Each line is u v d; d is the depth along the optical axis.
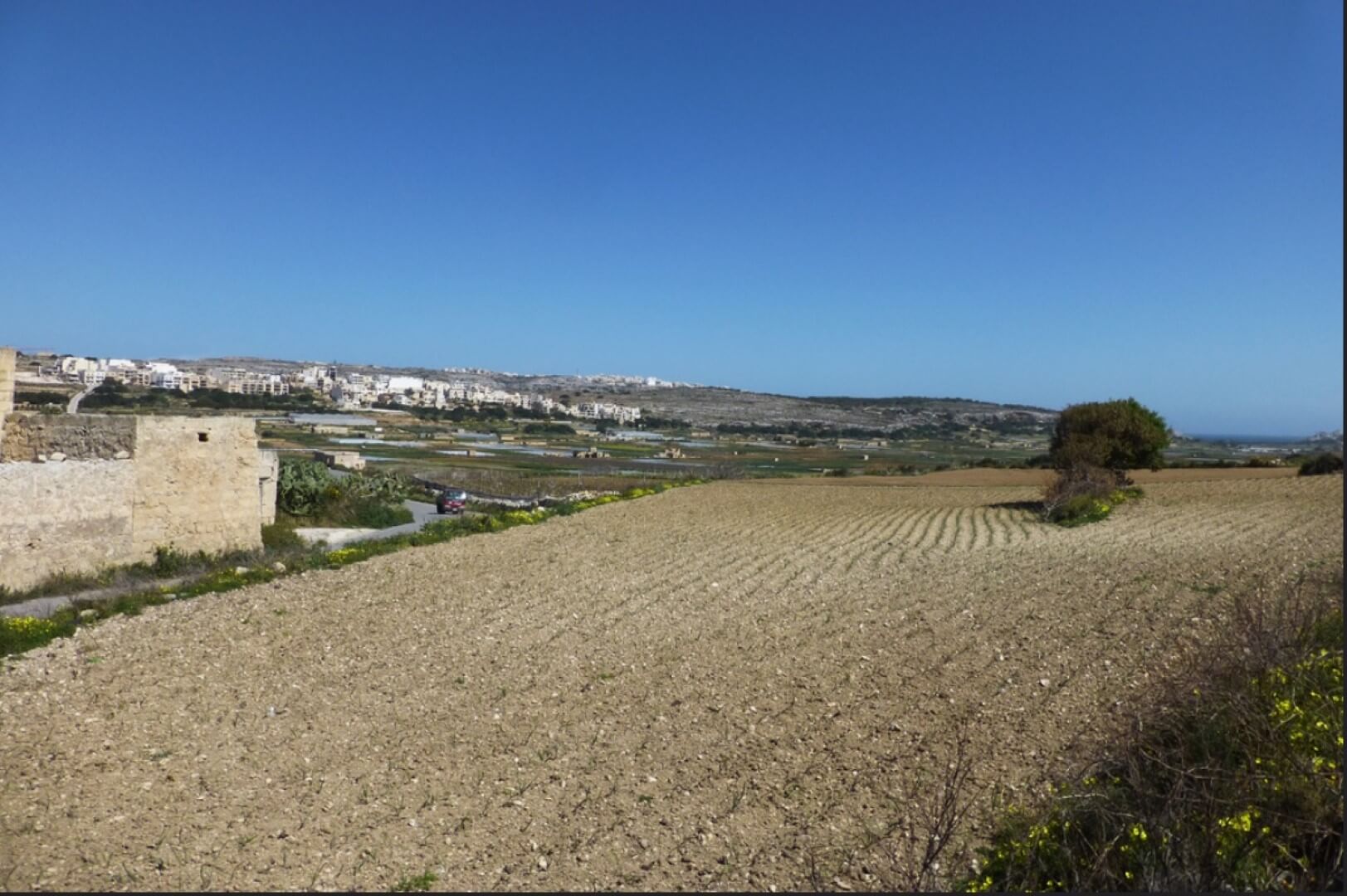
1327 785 6.19
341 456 54.03
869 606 16.72
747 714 10.33
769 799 8.00
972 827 7.33
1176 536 25.83
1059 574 19.66
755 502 42.97
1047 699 10.59
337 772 8.48
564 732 9.72
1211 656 8.72
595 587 18.69
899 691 11.16
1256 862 5.81
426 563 21.77
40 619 14.33
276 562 20.97
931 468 83.25
